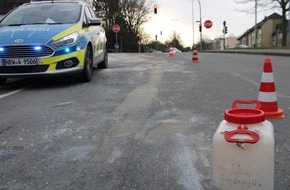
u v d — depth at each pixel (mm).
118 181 3562
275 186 3391
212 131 4922
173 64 13930
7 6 46312
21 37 8109
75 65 8445
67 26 8758
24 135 4930
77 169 3846
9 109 6340
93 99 6953
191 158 4035
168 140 4602
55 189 3451
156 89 7879
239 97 7023
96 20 9758
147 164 3914
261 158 2555
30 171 3830
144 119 5512
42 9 9633
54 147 4465
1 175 3758
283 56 21281
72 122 5449
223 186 2658
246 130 2568
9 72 8055
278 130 4988
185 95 7219
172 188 3396
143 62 15000
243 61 16328
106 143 4547
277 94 7367
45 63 8016
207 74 10469
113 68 12188
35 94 7633
